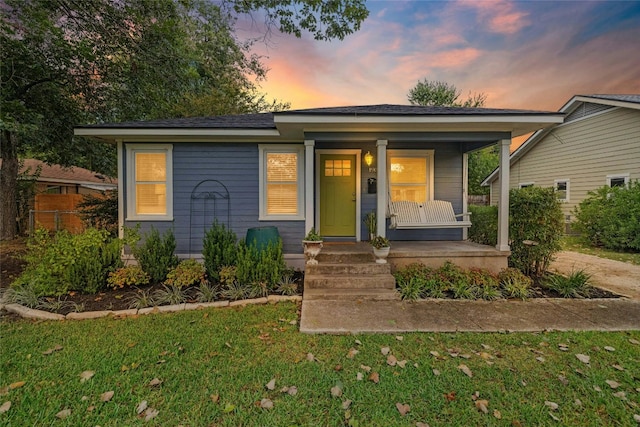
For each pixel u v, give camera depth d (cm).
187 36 916
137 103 876
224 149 628
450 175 702
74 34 730
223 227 547
